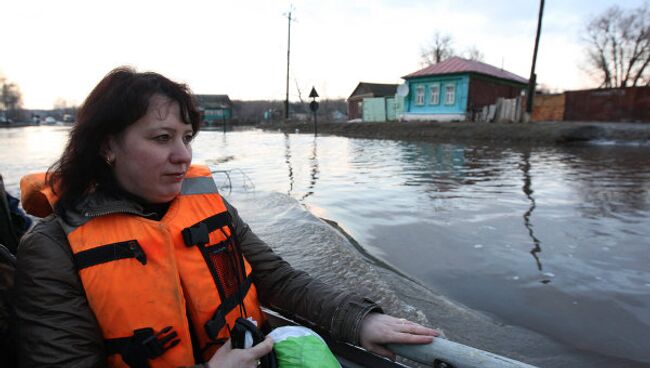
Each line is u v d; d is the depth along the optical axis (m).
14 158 14.48
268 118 58.66
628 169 10.13
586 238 4.84
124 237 1.24
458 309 3.11
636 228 5.20
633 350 2.68
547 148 15.84
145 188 1.31
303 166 11.16
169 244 1.27
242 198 6.53
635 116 21.41
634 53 45.72
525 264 4.08
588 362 2.56
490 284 3.64
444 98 28.20
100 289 1.19
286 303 1.65
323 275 3.39
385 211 6.15
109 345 1.22
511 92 29.81
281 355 1.22
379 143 19.50
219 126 50.31
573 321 3.03
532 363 2.53
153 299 1.22
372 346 1.42
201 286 1.34
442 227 5.31
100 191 1.30
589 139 17.61
